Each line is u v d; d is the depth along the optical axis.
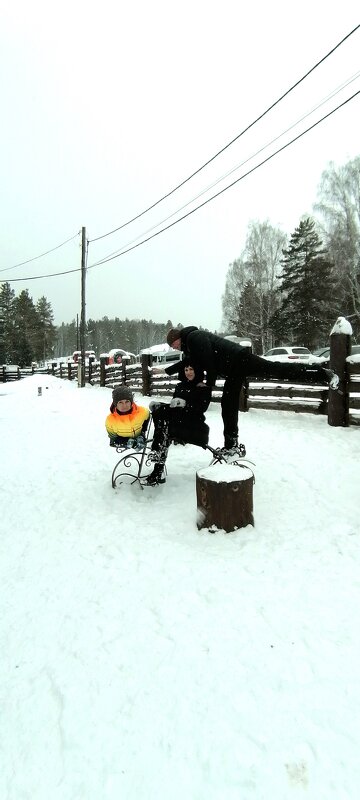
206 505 3.43
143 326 109.56
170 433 4.22
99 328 115.06
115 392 4.32
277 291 35.91
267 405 7.51
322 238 32.56
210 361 4.15
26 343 61.62
